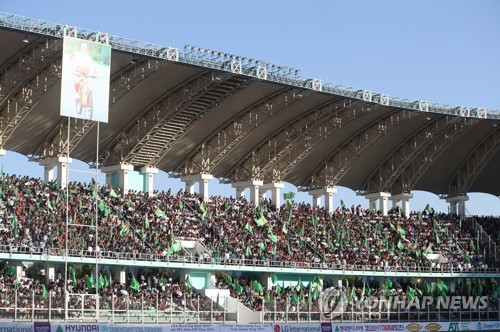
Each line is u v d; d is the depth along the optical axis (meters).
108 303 78.81
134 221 98.06
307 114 106.44
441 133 116.62
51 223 90.12
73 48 83.00
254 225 108.25
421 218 123.12
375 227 118.50
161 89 95.56
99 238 91.19
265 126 106.88
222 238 102.75
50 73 87.00
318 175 118.31
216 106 99.88
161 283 92.44
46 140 98.31
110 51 85.38
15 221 85.31
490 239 122.56
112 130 99.69
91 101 84.12
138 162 103.88
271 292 98.12
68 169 83.44
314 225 113.38
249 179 112.19
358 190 123.62
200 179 107.94
